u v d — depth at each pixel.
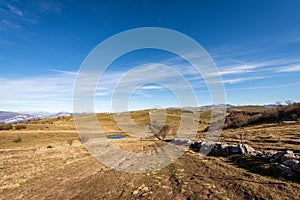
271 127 44.16
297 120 46.00
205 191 12.12
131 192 13.21
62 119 134.12
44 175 19.91
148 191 13.10
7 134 70.69
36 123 111.75
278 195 10.54
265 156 18.33
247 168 17.16
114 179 16.89
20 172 21.16
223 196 11.05
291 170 13.95
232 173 15.91
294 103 54.28
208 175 15.96
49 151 37.75
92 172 20.12
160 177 16.50
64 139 66.06
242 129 50.00
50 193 14.41
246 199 10.48
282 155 16.75
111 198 12.41
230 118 64.94
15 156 32.84
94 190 14.33
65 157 29.92
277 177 13.73
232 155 22.70
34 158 29.97
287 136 30.09
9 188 15.90
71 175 19.38
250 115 64.19
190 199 11.08
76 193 13.99
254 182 12.99
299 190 11.04
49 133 75.62
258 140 30.48
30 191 15.23
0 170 22.41
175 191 12.66
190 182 14.30
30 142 60.50
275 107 58.72
